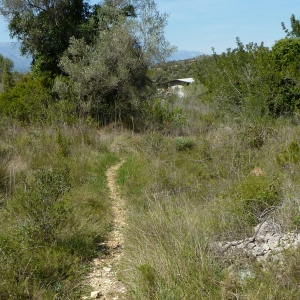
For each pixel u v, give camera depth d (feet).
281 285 12.69
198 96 82.64
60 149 35.27
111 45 64.13
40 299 14.02
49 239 18.06
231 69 57.62
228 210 19.31
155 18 66.74
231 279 12.91
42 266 15.79
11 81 77.66
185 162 34.30
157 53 66.49
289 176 22.71
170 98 73.15
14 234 17.65
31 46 70.49
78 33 69.72
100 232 20.84
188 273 13.66
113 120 62.08
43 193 19.02
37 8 69.10
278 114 47.88
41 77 63.93
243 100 51.44
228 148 33.63
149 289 13.21
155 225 18.53
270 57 50.70
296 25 57.11
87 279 16.28
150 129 54.95
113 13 69.21
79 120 49.60
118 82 64.18
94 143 43.16
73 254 17.98
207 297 12.59
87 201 24.63
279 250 14.83
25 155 32.63
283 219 16.92
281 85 48.01
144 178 30.09
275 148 31.45
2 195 24.18
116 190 30.04
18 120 49.42
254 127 37.14
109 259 18.28
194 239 15.84
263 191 19.93
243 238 16.25
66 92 60.23
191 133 53.01
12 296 13.64
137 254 16.38
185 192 25.67
